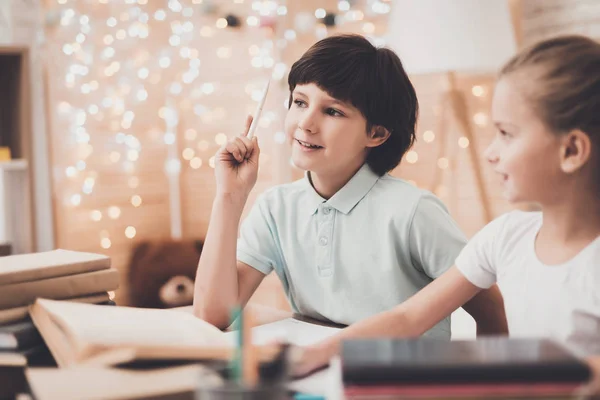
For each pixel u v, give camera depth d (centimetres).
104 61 338
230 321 105
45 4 317
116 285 93
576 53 72
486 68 217
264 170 309
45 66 318
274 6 303
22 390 63
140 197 355
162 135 363
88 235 333
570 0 255
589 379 49
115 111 343
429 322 86
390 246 109
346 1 285
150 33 356
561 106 71
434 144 276
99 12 335
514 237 85
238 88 325
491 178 268
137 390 59
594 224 77
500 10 218
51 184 318
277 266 120
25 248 281
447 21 220
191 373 63
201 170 355
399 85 110
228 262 106
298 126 107
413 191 110
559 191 75
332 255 112
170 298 293
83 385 60
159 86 362
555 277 78
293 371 71
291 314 115
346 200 111
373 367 50
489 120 267
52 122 319
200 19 344
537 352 53
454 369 49
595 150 72
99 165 337
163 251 305
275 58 303
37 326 79
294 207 117
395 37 232
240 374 51
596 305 75
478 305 105
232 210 109
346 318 111
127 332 68
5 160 277
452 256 106
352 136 106
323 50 107
